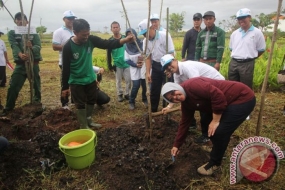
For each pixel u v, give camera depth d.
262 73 7.18
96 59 12.66
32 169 3.05
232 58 4.88
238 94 2.73
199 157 3.42
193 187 2.90
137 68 5.40
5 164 3.03
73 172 3.13
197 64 3.37
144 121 4.34
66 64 3.84
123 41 3.82
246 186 2.89
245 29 4.57
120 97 6.30
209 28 5.02
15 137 4.02
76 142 3.35
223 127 2.72
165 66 3.38
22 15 4.54
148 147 3.67
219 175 3.09
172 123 4.23
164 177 2.97
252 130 4.25
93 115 5.32
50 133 3.69
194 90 2.65
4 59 8.08
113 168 3.08
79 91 4.11
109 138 3.81
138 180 2.90
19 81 5.04
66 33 5.16
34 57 5.18
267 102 5.90
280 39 24.50
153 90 4.81
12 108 5.15
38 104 5.14
